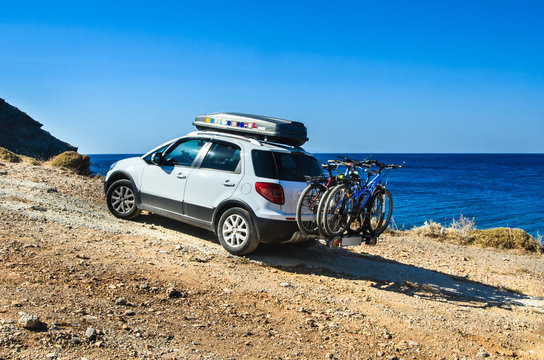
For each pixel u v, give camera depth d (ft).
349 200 23.15
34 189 33.94
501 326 20.11
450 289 25.35
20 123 197.67
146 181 28.71
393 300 21.57
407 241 39.65
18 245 19.85
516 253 40.52
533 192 156.35
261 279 21.40
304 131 27.14
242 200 23.95
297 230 23.67
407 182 204.95
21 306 13.70
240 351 13.79
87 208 31.30
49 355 11.13
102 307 14.99
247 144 24.98
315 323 17.12
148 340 13.26
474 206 113.39
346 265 26.66
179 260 22.06
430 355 16.02
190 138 27.89
